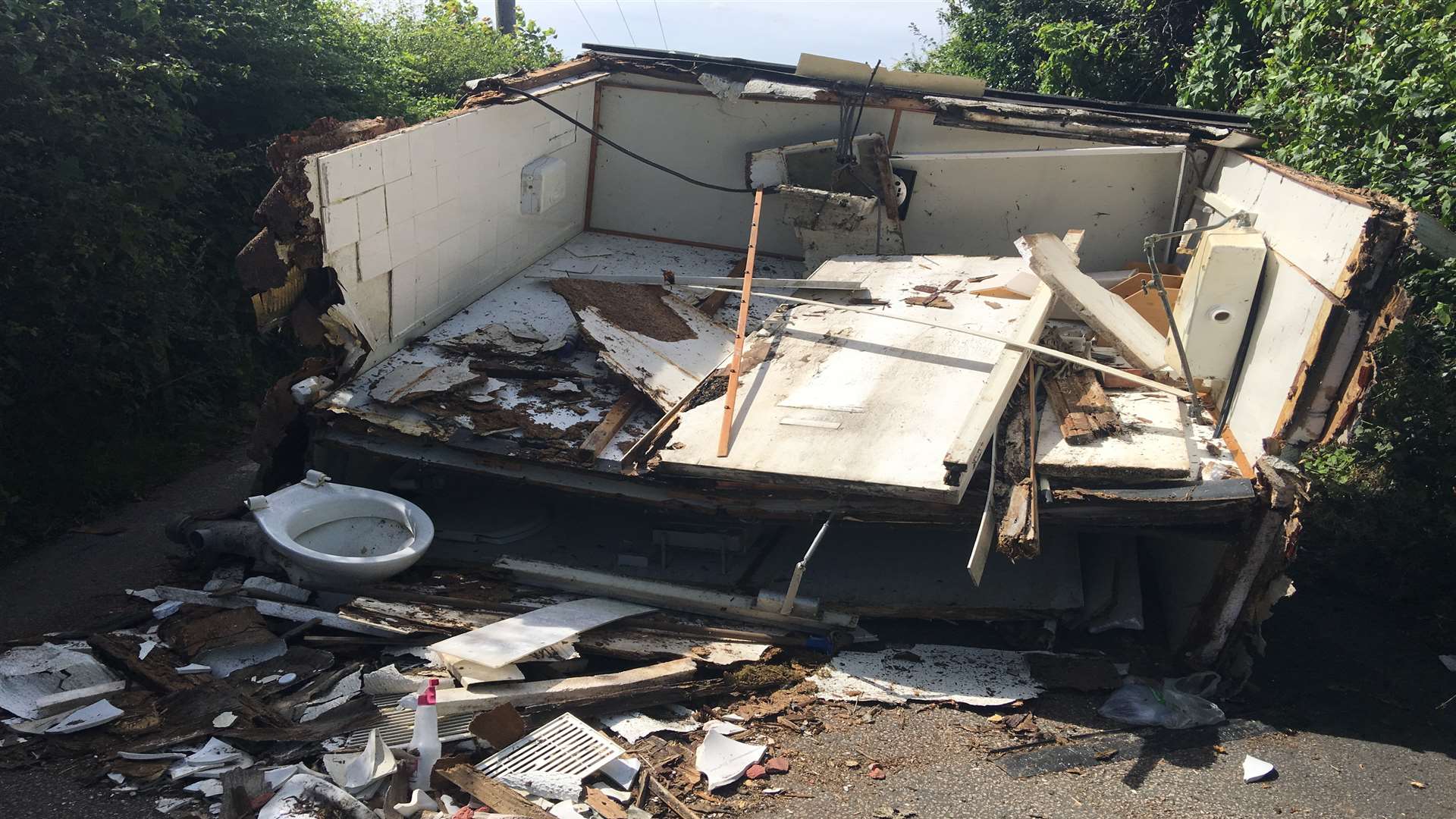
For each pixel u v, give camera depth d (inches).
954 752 164.4
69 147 248.4
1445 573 217.5
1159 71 462.0
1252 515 179.2
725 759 157.1
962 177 296.0
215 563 205.0
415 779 144.3
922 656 192.9
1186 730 172.9
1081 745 167.6
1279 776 160.7
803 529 224.7
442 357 232.5
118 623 180.2
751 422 197.8
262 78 319.6
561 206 309.6
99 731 152.3
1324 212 187.6
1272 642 202.2
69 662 162.9
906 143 296.4
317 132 196.1
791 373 214.2
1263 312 201.5
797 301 238.7
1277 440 177.6
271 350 324.2
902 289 253.9
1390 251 163.3
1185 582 203.0
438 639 180.1
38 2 252.8
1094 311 220.4
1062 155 284.4
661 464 188.7
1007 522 173.6
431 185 232.2
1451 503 222.7
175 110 273.0
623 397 219.5
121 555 213.3
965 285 253.0
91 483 238.4
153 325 265.0
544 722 161.5
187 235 289.4
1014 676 187.6
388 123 217.0
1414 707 181.5
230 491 251.1
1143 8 471.2
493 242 270.1
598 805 141.8
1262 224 221.5
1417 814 151.8
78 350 243.1
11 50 235.1
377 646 179.8
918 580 207.2
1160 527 187.8
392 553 197.2
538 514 226.2
